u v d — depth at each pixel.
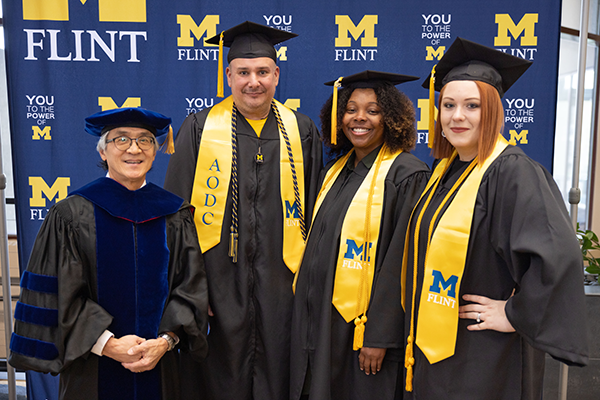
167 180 2.35
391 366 2.04
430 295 1.71
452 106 1.67
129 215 1.86
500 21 2.77
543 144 2.85
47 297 1.76
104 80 2.79
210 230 2.29
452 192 1.72
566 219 1.46
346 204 2.18
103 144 1.82
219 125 2.37
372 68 2.82
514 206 1.51
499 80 1.68
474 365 1.61
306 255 2.27
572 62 3.63
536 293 1.41
